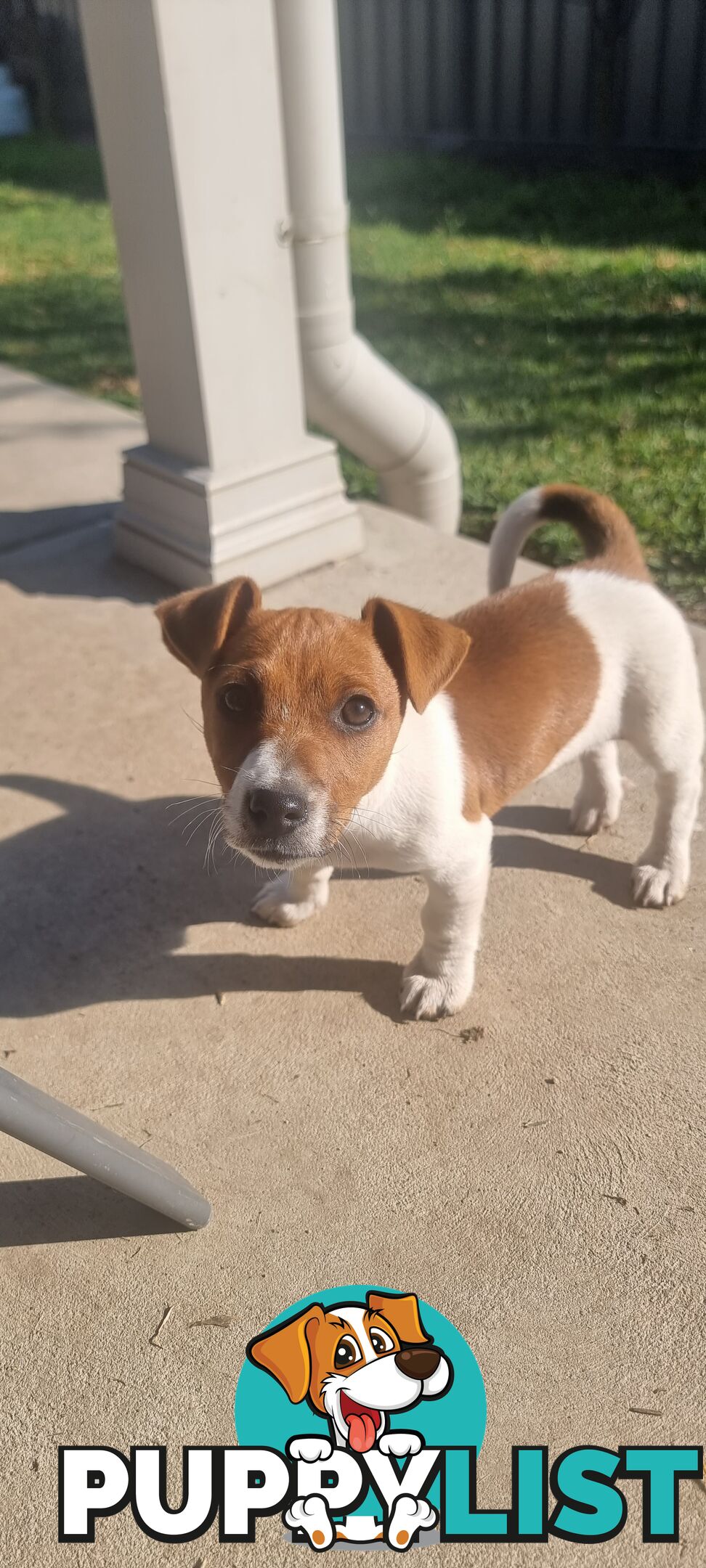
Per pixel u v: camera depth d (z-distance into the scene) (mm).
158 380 751
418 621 402
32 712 706
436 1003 498
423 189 2172
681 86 2143
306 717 375
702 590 867
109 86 656
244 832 366
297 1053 491
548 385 1246
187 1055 492
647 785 634
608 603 499
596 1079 472
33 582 833
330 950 542
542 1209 426
